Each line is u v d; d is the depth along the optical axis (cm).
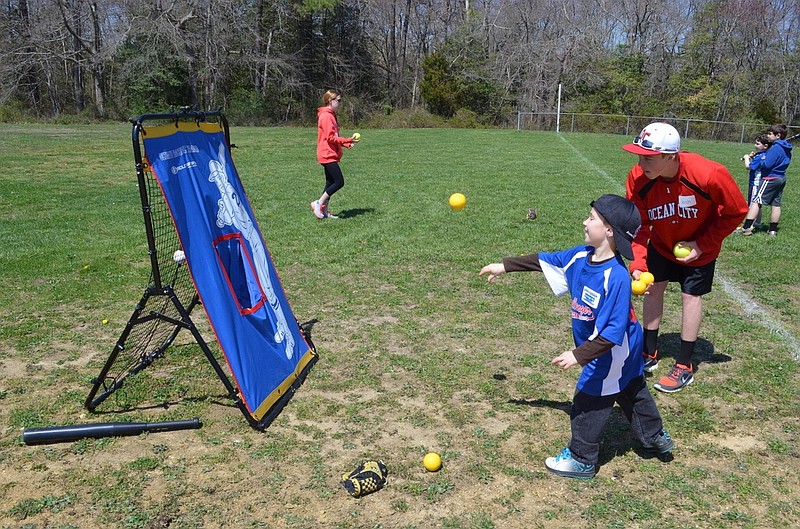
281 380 469
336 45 5372
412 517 345
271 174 1617
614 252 358
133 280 744
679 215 473
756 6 4834
